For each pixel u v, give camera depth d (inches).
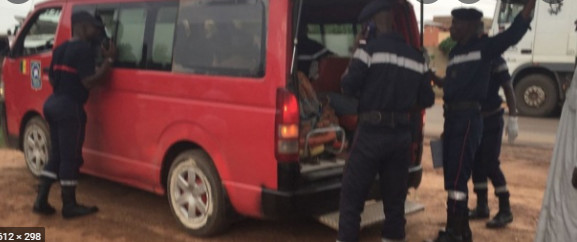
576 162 113.3
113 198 228.4
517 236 193.3
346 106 197.5
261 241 182.2
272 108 157.3
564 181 118.2
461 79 175.5
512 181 266.2
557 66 495.2
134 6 197.5
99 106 209.2
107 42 204.4
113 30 204.1
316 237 186.5
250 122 161.9
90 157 217.6
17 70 246.4
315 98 182.1
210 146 172.4
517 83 526.9
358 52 151.9
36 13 239.5
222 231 183.2
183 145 186.5
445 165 181.5
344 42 211.2
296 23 156.1
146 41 191.9
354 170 154.8
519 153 332.5
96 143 213.8
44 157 242.1
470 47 174.7
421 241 187.6
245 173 165.2
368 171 154.3
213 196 175.2
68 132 199.0
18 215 206.5
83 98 202.4
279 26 156.4
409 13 190.1
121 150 203.8
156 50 188.9
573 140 116.4
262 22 160.6
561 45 490.6
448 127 179.6
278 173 157.8
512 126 202.4
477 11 175.2
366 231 194.4
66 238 184.9
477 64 173.3
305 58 200.8
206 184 177.2
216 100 170.1
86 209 206.8
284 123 155.6
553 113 520.1
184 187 185.2
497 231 198.1
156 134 189.2
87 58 196.9
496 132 199.6
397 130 153.1
